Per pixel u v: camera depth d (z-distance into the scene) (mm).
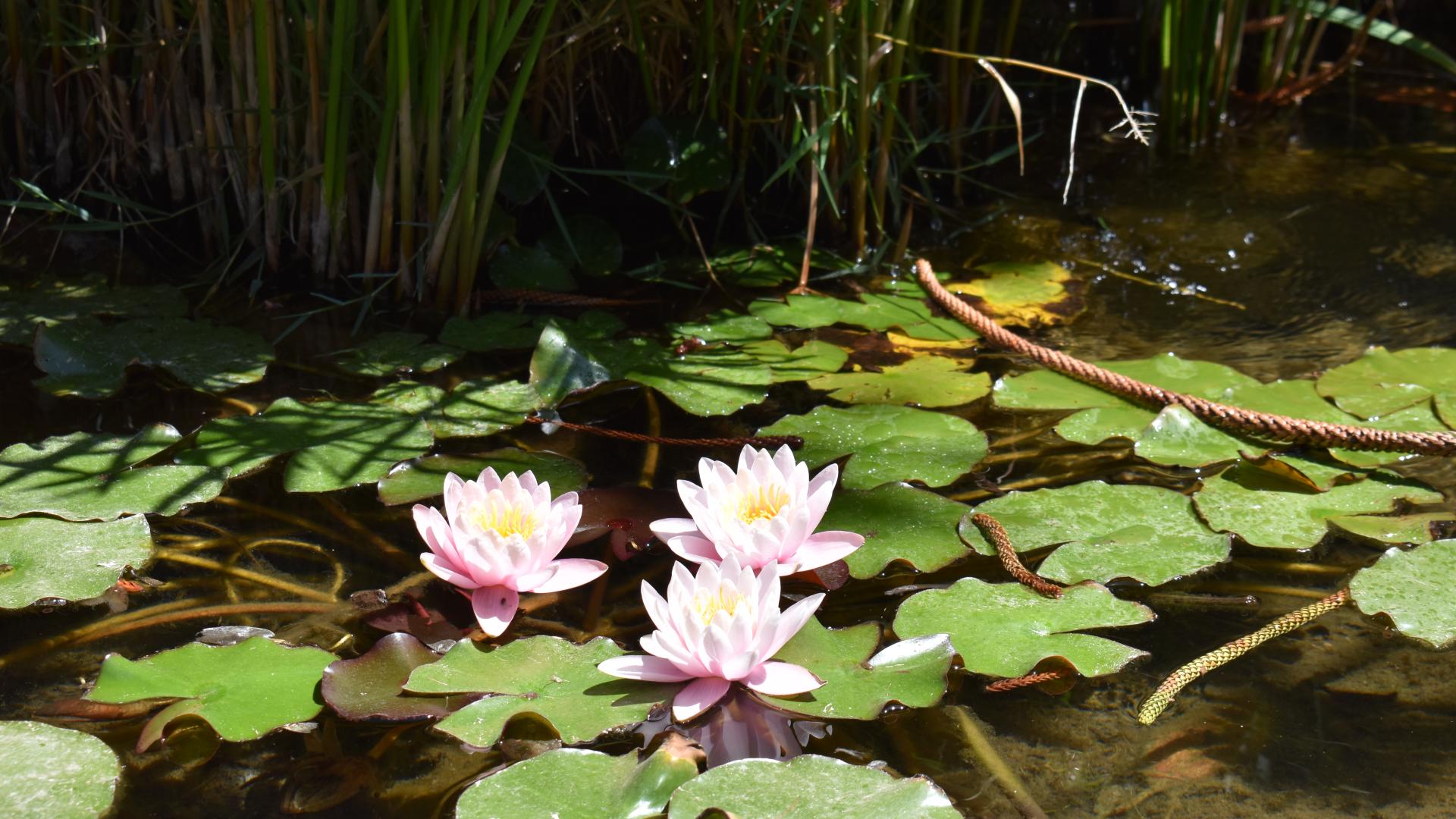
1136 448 2895
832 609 2744
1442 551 2760
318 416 2922
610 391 3010
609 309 3174
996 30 4316
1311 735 2631
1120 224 3381
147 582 2748
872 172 3354
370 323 3123
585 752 2594
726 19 3314
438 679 2639
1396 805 2580
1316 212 3420
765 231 3371
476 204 3230
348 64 3133
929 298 3205
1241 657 2693
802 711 2631
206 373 2979
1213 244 3326
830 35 3201
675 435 2934
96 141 3297
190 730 2629
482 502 2734
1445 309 3150
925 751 2619
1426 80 4699
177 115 3254
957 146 3605
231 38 3154
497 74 3314
